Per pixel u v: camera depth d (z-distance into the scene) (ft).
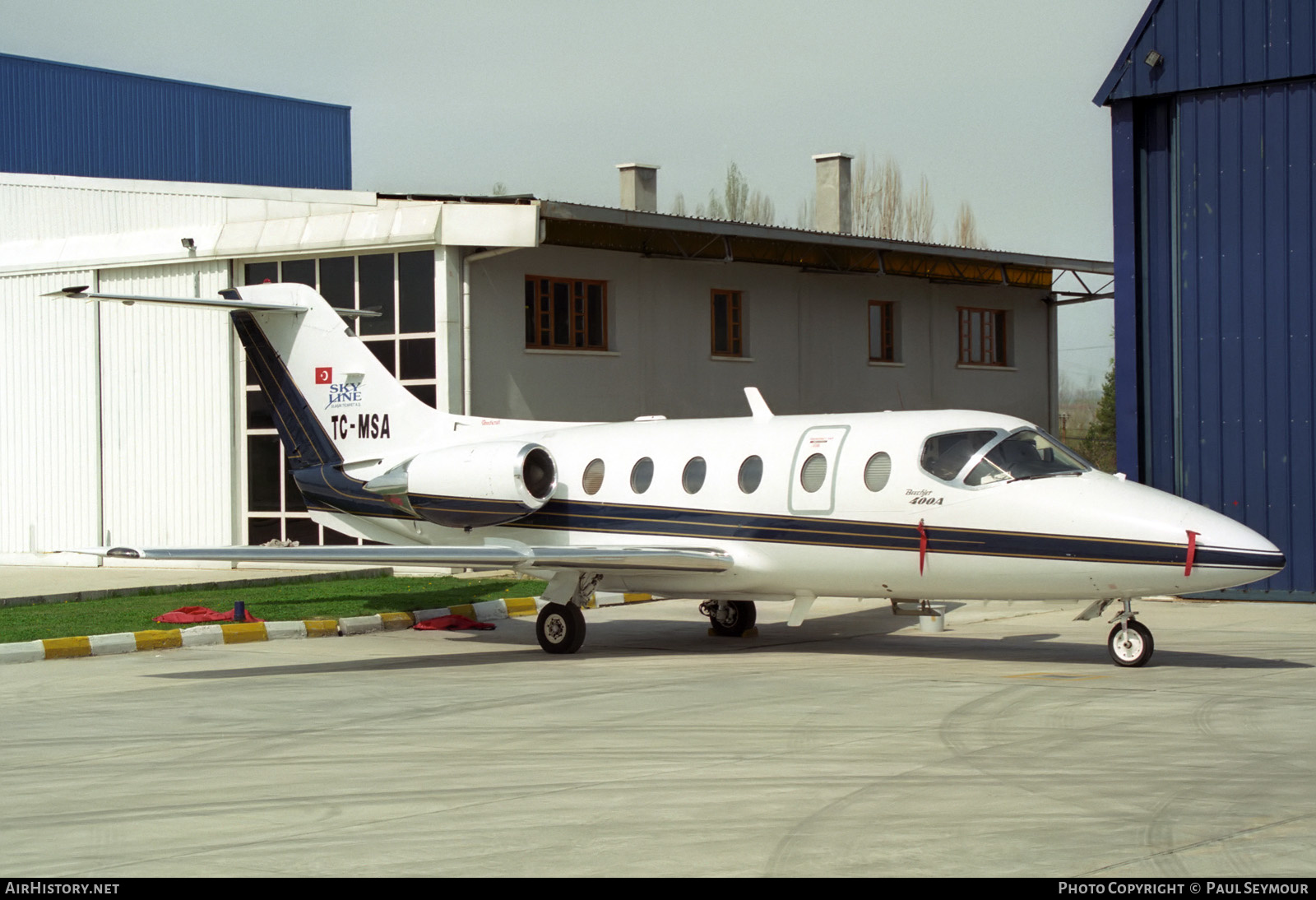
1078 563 43.42
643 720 36.06
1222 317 63.93
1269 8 61.87
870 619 62.44
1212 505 64.23
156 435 85.87
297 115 150.82
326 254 79.30
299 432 61.77
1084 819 24.84
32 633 53.98
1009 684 41.09
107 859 23.63
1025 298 113.09
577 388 81.41
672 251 84.53
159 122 138.72
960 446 46.19
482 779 29.19
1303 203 61.98
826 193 111.04
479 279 76.54
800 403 94.94
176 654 51.93
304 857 23.39
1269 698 37.68
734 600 53.31
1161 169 65.46
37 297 89.92
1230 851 22.65
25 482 90.74
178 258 83.30
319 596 68.13
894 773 28.84
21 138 128.06
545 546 52.03
